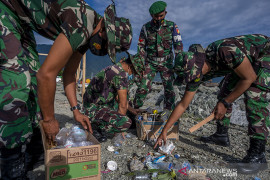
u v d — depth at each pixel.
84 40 1.23
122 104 2.71
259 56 2.07
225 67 1.97
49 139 1.55
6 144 1.21
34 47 1.74
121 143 2.80
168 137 3.04
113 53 1.33
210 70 2.04
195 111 4.95
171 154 2.49
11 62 1.26
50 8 1.25
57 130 1.45
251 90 2.13
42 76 1.15
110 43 1.27
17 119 1.25
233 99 2.01
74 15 1.19
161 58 3.80
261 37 2.07
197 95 5.60
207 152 2.67
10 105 1.21
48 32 1.40
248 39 2.00
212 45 1.95
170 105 3.94
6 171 1.25
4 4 1.31
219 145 2.97
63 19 1.21
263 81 2.07
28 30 1.62
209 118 2.12
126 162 2.22
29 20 1.40
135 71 2.72
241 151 2.76
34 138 1.83
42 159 1.96
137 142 2.91
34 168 1.90
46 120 1.37
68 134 1.84
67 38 1.14
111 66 2.72
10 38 1.29
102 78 2.75
